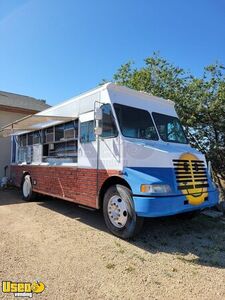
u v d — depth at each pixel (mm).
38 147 8242
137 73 10828
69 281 3430
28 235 5098
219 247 4719
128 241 4883
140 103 5938
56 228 5562
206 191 5203
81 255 4223
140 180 4605
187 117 9570
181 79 10289
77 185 6176
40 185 7852
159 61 10789
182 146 6137
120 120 5352
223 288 3354
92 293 3166
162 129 6105
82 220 6238
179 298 3107
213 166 9445
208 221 6359
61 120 6832
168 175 4754
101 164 5500
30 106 14141
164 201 4492
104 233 5293
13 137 10203
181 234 5406
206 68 9648
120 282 3439
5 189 11172
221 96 8867
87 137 5977
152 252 4434
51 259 4059
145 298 3090
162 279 3545
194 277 3623
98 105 5684
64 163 6770
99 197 5512
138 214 4543
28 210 7230
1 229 5445
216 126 9484
